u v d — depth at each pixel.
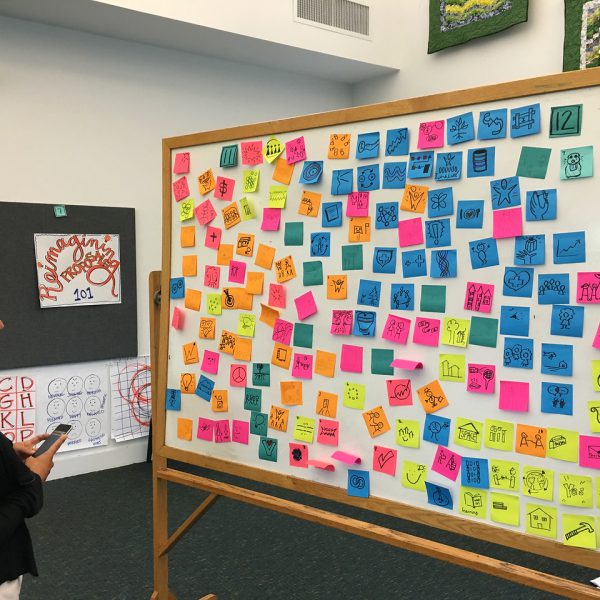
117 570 2.60
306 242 1.66
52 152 3.59
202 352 1.90
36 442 1.60
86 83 3.69
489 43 4.04
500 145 1.33
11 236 3.47
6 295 3.47
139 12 3.34
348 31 4.27
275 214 1.72
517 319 1.32
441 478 1.44
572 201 1.25
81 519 3.12
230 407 1.84
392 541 1.49
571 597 1.23
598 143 1.21
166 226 1.98
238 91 4.36
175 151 1.94
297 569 2.62
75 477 3.74
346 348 1.59
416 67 4.50
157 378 2.02
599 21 3.44
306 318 1.67
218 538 2.91
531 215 1.30
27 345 3.56
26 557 1.43
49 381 3.67
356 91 5.01
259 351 1.77
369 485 1.56
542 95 1.27
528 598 2.39
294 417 1.71
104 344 3.84
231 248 1.82
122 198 3.88
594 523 1.24
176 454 1.97
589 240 1.23
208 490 1.87
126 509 3.24
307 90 4.76
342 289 1.59
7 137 3.44
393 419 1.52
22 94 3.47
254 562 2.67
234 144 1.79
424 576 2.56
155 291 2.05
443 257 1.42
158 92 3.98
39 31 3.51
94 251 3.76
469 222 1.38
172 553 2.76
